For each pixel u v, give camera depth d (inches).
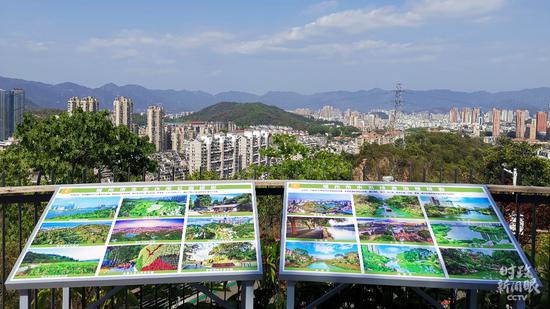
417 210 153.2
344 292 178.7
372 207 154.1
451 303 173.8
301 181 165.0
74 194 154.2
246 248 137.0
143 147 813.9
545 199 162.1
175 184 160.2
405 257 135.5
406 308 178.4
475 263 133.8
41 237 137.4
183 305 190.2
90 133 734.5
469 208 153.9
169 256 133.2
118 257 132.0
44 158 686.5
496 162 895.7
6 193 153.5
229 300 190.9
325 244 139.1
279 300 179.2
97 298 168.2
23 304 128.0
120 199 153.3
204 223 145.2
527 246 259.0
